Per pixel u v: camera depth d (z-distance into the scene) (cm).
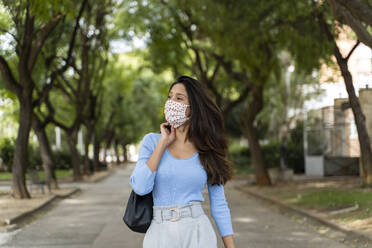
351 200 1155
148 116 4434
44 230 920
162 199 248
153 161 241
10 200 1386
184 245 243
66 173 3334
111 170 4362
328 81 1638
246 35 1377
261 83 1723
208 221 255
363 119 1471
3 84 1541
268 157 3019
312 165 2619
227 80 2392
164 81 3112
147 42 2041
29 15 1303
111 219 1073
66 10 1227
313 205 1167
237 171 2941
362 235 766
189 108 259
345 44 1938
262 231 890
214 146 259
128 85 3612
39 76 1694
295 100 2542
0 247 754
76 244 775
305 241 784
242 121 1986
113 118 4588
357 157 2384
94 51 2358
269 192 1627
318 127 2536
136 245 762
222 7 1390
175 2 1733
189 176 248
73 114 3000
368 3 762
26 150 1476
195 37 1989
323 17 1292
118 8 1992
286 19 1323
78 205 1388
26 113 1464
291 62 2084
